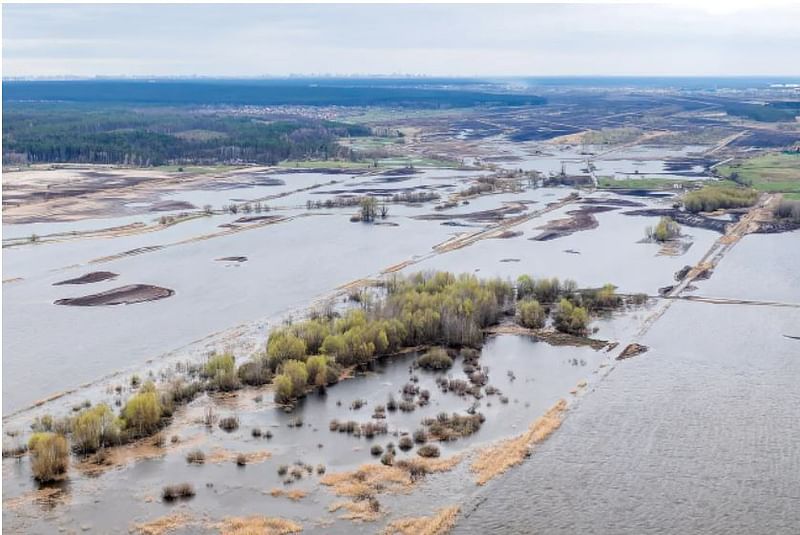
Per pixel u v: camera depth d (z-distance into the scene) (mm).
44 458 62656
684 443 69750
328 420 73625
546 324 102938
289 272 132000
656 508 59625
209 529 56219
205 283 124812
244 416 74312
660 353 92688
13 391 80750
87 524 56656
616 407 77188
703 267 133500
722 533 56688
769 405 77750
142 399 71250
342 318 97438
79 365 88500
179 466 64750
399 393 80062
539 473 64438
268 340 90875
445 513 58188
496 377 84875
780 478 63875
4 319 105500
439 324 95812
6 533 55312
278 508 58875
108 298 116062
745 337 98438
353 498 60281
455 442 69500
